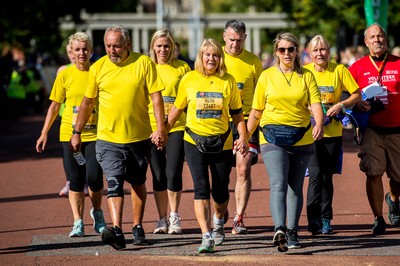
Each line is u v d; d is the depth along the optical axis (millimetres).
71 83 21406
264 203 25922
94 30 140750
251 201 26359
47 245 20000
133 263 17844
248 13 141750
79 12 91625
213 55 18797
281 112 18797
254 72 21688
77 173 21141
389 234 21078
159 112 19109
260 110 19125
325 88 21234
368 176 21359
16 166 37312
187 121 19062
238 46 21547
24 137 52062
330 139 21094
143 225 22656
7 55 66875
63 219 23766
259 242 20047
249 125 19172
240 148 18953
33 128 58250
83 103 19484
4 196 28422
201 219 18750
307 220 23219
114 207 18844
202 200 18797
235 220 21344
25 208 25797
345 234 21062
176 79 21547
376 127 21500
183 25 153250
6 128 58500
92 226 22625
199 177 18844
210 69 18859
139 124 19250
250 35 144875
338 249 19125
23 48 89312
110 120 19109
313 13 80062
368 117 21328
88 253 18969
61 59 75562
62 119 21516
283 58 18797
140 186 19641
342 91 21484
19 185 31078
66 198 27609
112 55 19000
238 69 21562
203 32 162750
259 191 28391
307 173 21312
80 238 20844
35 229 22328
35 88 72438
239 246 19562
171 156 21219
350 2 74812
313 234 21000
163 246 19594
